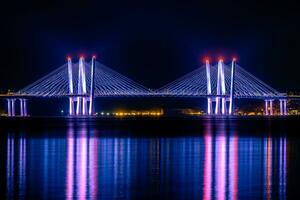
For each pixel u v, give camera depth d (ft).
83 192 146.20
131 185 155.22
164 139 332.80
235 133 404.77
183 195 143.54
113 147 267.80
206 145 281.95
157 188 151.43
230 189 150.00
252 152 241.35
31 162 200.75
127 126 538.47
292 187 152.46
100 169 183.93
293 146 274.77
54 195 142.72
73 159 211.20
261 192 146.51
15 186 152.56
